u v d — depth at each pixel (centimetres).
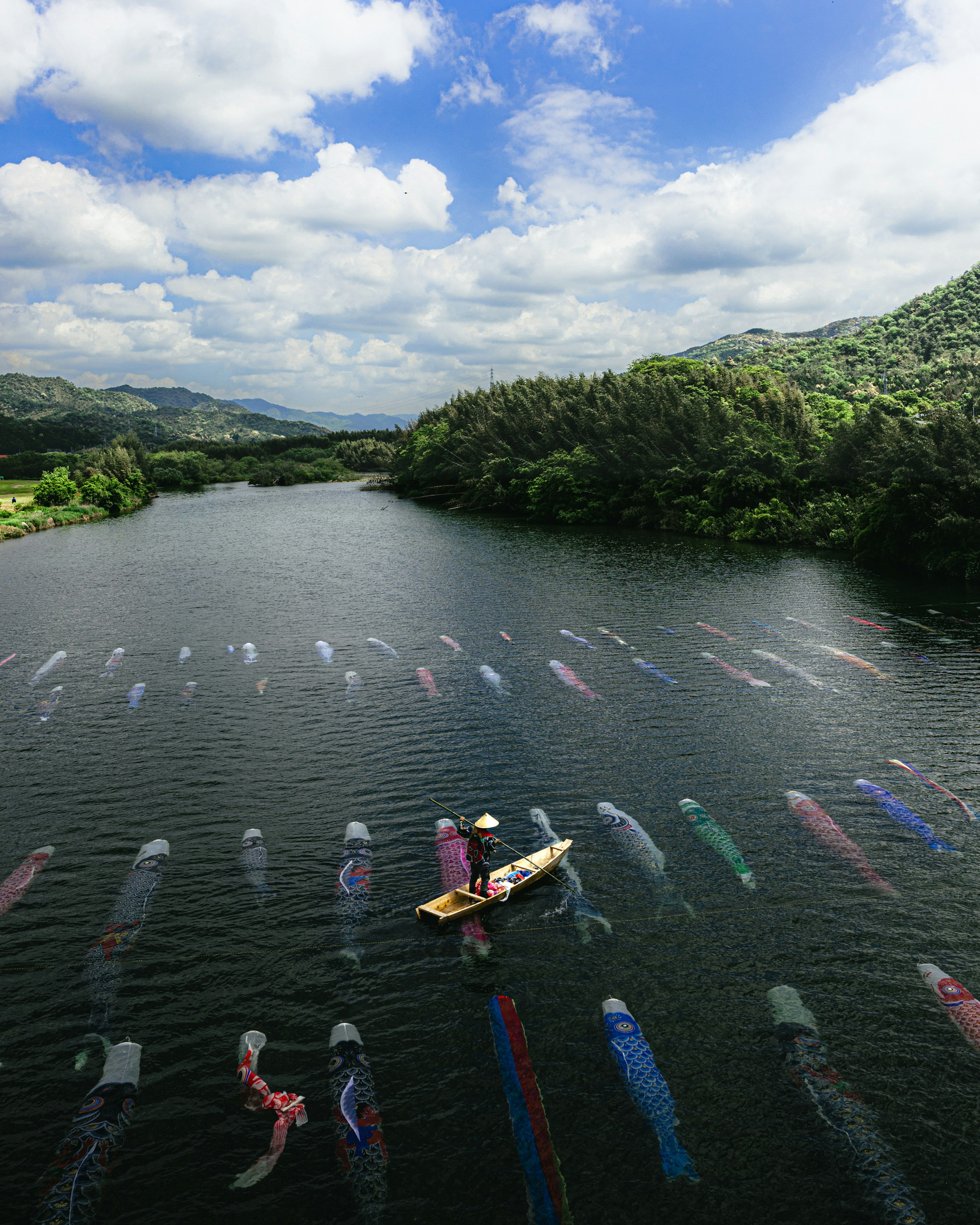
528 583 5262
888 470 5825
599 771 2289
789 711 2767
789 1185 1031
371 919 1622
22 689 3108
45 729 2683
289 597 4884
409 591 5025
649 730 2600
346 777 2281
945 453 5572
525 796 2138
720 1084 1191
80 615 4419
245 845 1903
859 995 1377
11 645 3784
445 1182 1048
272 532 8606
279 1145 1109
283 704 2900
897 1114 1136
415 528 8900
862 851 1839
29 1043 1302
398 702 2898
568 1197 1020
